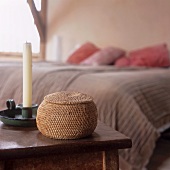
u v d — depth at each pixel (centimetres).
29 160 66
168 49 393
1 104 117
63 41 518
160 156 230
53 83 192
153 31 407
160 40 402
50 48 532
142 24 418
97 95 189
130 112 189
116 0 444
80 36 496
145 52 385
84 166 71
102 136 74
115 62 407
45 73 203
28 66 85
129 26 433
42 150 65
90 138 72
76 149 68
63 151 67
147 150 189
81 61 429
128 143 73
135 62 379
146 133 190
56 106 71
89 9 479
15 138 71
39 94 179
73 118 70
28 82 85
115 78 209
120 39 445
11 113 89
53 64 318
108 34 459
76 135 70
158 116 205
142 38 420
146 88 211
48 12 529
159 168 212
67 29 512
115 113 185
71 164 70
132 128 186
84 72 230
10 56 412
